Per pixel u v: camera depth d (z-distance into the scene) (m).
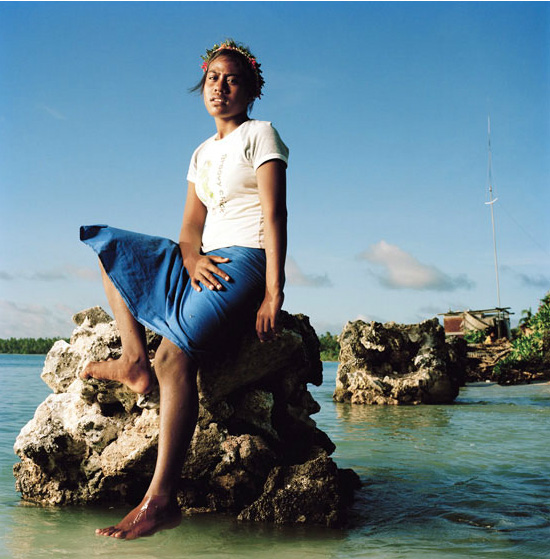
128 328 3.77
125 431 4.41
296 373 5.00
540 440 8.12
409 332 15.70
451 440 8.13
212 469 4.31
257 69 4.07
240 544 3.59
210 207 3.97
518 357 23.62
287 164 3.78
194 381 3.48
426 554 3.42
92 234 3.79
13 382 22.34
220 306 3.52
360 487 5.20
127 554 3.35
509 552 3.45
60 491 4.57
